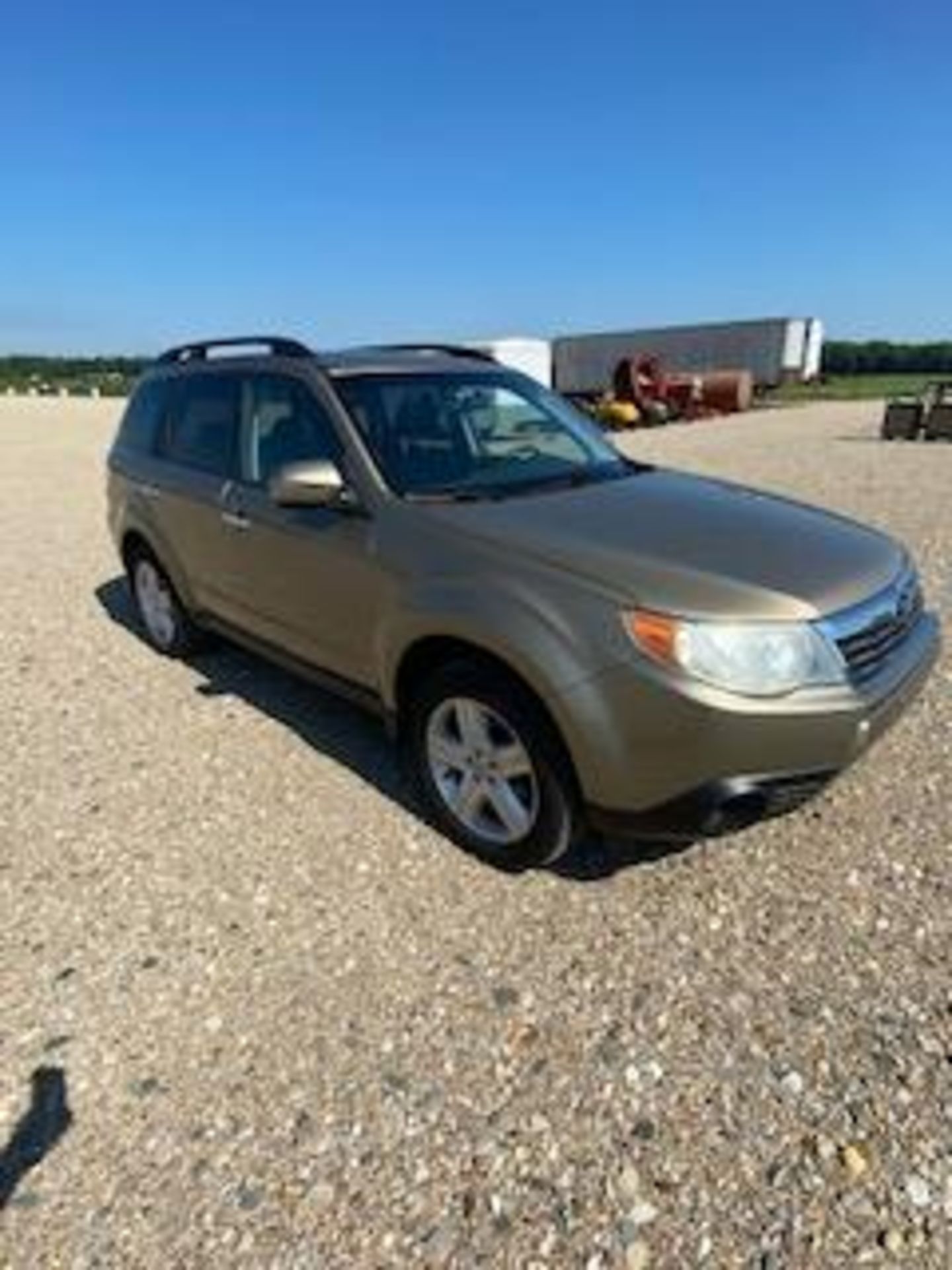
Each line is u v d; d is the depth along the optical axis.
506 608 3.25
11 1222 2.30
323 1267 2.17
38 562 9.17
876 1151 2.40
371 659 3.99
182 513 5.28
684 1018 2.85
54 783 4.46
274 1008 2.95
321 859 3.73
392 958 3.16
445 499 3.82
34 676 5.90
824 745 3.01
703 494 4.04
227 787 4.34
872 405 38.47
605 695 3.04
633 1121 2.52
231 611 5.09
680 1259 2.16
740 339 40.12
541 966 3.09
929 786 4.08
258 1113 2.58
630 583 3.08
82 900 3.54
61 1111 2.61
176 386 5.62
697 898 3.39
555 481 4.11
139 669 5.92
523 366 40.53
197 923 3.38
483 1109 2.57
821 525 3.79
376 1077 2.68
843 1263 2.14
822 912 3.29
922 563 7.86
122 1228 2.28
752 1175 2.35
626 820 3.14
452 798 3.72
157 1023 2.91
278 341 4.86
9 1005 3.01
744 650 2.93
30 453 22.05
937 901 3.33
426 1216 2.28
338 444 4.09
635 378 31.83
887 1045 2.72
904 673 3.31
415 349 5.07
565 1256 2.18
